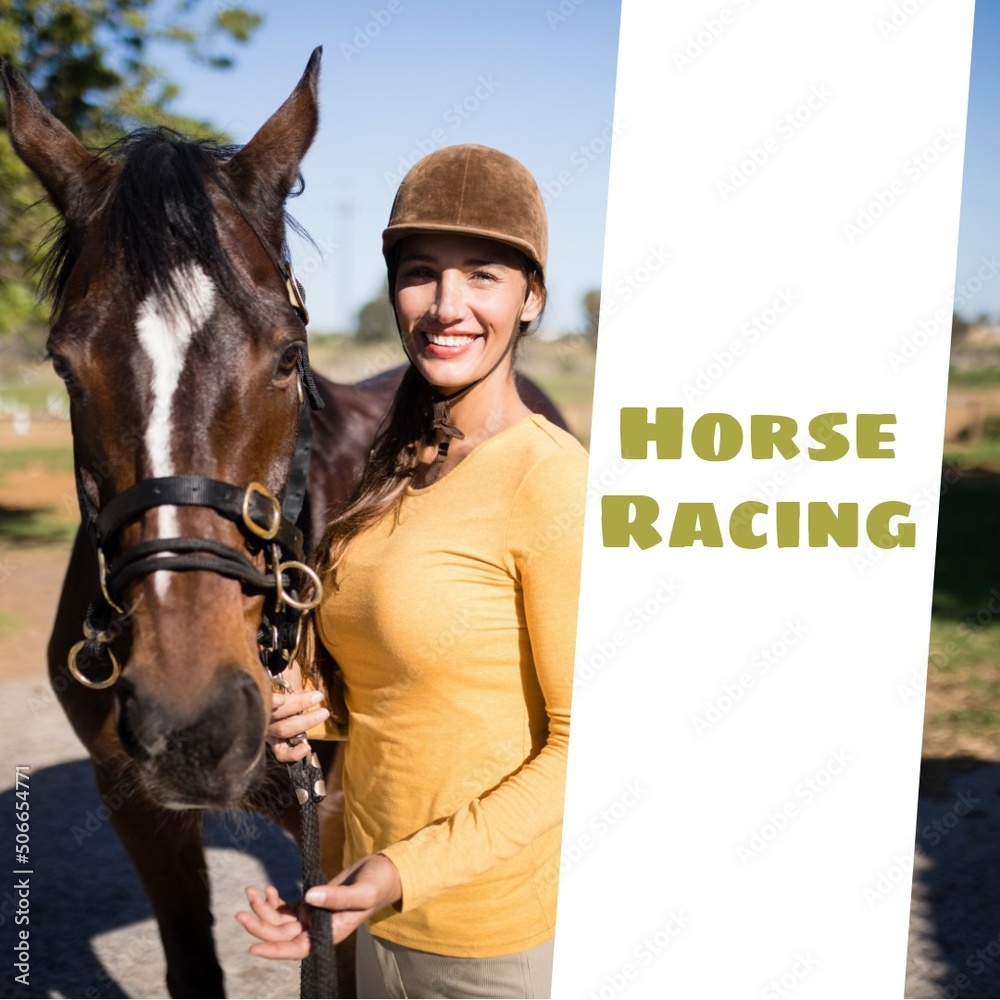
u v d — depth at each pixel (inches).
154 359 56.9
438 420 56.3
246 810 84.5
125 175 62.5
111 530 57.0
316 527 94.0
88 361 57.5
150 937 118.8
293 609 61.5
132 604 55.6
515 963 55.2
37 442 643.5
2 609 260.1
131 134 72.4
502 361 57.7
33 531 364.5
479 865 49.3
